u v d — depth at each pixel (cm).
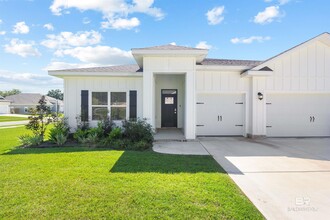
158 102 1377
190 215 293
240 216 293
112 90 1057
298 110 1073
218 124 1088
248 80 1073
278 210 316
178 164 545
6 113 5028
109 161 567
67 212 300
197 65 1028
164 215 293
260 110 1048
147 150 744
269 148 786
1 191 369
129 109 1058
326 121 1075
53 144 852
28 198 342
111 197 346
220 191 373
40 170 486
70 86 1046
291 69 1055
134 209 309
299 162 585
